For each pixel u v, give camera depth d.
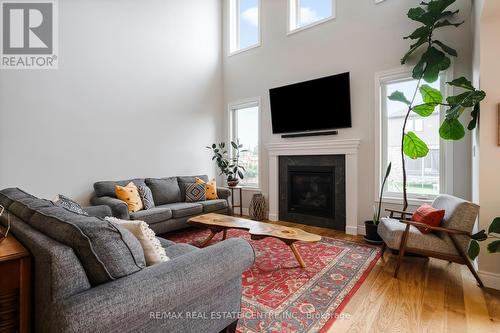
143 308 0.99
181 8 4.73
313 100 4.08
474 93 2.15
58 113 3.33
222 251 1.35
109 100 3.80
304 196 4.29
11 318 1.00
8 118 2.98
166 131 4.49
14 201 1.58
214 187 4.40
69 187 3.42
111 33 3.82
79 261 0.96
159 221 3.41
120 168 3.91
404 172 2.99
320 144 3.95
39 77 3.20
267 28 4.71
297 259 2.50
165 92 4.48
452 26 3.01
